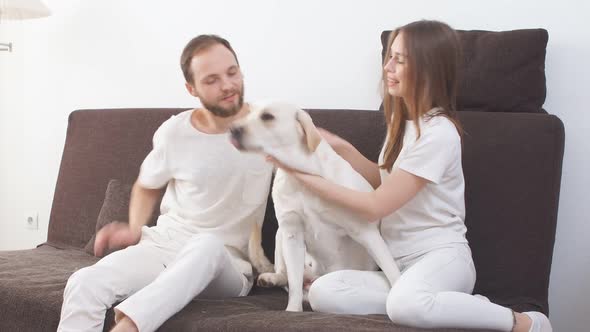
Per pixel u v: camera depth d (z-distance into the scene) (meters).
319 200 1.65
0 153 3.44
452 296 1.45
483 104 2.03
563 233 2.14
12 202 3.40
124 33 2.96
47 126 3.23
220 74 1.92
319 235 1.70
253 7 2.63
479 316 1.45
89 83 3.08
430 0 2.27
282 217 1.69
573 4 2.09
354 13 2.41
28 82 3.30
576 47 2.09
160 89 2.86
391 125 1.76
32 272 2.00
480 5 2.20
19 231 3.39
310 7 2.50
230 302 1.70
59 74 3.18
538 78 2.00
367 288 1.60
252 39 2.64
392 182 1.62
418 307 1.42
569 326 2.14
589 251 2.10
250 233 1.97
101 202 2.48
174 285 1.53
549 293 2.16
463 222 1.76
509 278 1.84
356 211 1.61
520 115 1.92
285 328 1.38
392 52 1.72
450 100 1.71
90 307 1.58
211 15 2.73
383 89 1.82
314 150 1.64
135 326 1.47
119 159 2.47
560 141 1.87
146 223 2.17
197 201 1.98
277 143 1.63
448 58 1.68
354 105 2.42
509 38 2.01
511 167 1.88
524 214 1.85
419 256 1.65
